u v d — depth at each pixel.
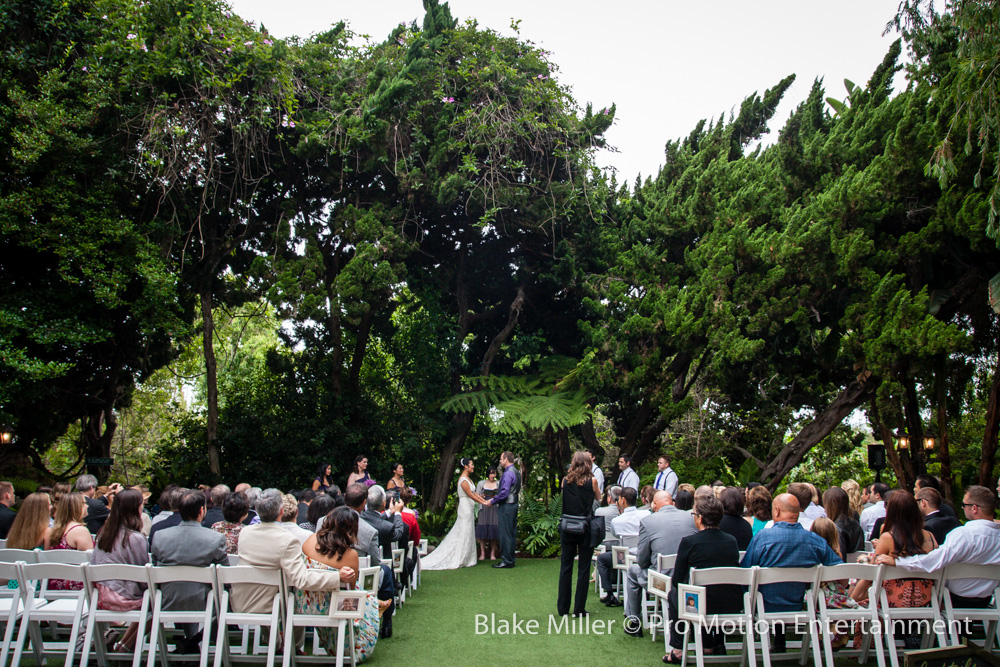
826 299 12.95
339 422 14.45
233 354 20.53
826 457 20.88
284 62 12.90
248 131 12.95
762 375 15.91
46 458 19.75
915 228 12.56
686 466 15.23
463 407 14.84
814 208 12.59
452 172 14.86
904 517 5.30
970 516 5.38
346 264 14.76
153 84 11.67
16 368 10.73
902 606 5.16
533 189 14.94
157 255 11.99
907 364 11.58
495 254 16.73
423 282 16.36
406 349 16.19
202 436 15.95
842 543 6.15
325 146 13.32
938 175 9.02
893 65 13.84
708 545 5.28
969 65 8.35
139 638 4.82
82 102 11.36
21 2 11.36
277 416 15.02
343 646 4.98
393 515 7.94
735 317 13.28
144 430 22.25
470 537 11.27
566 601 7.04
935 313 12.44
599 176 15.18
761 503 6.59
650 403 14.40
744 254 13.32
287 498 6.00
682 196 15.98
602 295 15.80
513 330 17.52
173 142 11.79
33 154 10.47
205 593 5.13
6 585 5.94
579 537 7.09
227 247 14.20
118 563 5.25
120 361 14.51
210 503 7.86
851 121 14.24
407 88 13.49
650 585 6.00
